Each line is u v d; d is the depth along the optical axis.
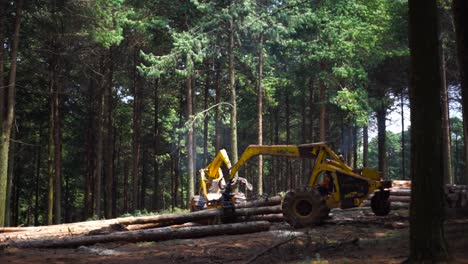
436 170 6.30
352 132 40.97
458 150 56.47
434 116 6.36
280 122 47.41
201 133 43.47
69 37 24.09
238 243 10.74
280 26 25.72
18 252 10.38
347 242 9.38
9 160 25.53
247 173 48.56
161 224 14.65
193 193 27.28
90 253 10.30
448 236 8.61
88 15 22.19
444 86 25.23
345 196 13.23
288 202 13.38
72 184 46.38
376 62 30.45
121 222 14.34
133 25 26.36
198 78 34.44
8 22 22.88
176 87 37.41
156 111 35.81
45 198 44.22
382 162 37.53
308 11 26.78
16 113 30.58
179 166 43.75
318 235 11.24
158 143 39.12
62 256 9.88
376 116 37.69
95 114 35.78
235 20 25.61
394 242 9.16
